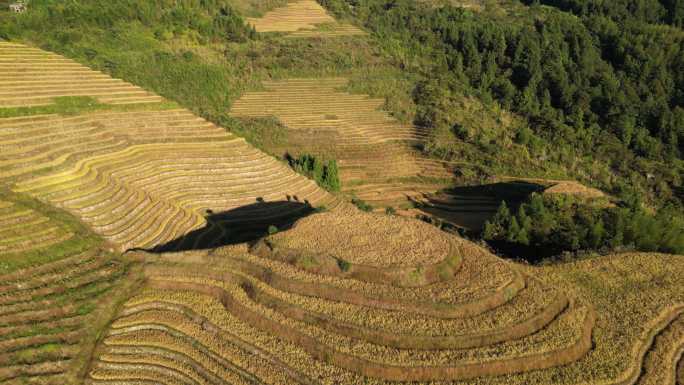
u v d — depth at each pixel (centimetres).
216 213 5425
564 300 3550
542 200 5734
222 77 9550
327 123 8688
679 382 2945
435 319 3225
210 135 6781
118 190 4944
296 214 5756
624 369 2941
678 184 7612
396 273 3541
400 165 7950
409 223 4409
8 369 2995
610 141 8575
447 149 8125
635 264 4303
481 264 3847
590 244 4856
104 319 3600
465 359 2934
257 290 3616
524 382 2823
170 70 8975
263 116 8694
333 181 6906
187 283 3881
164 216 4928
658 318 3481
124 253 4228
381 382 2859
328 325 3250
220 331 3397
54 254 3856
